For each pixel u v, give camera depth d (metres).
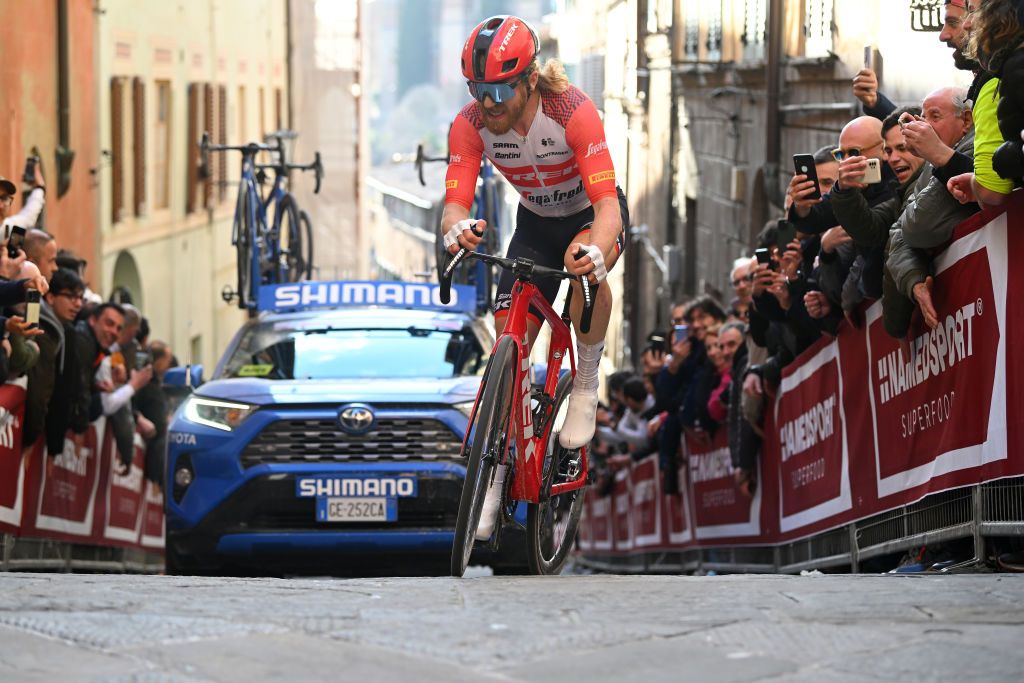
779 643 10.28
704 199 61.78
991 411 16.38
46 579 13.56
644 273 79.19
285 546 22.52
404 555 22.73
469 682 9.24
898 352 19.53
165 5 71.06
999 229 16.02
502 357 15.59
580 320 16.17
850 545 22.23
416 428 22.80
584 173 15.91
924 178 18.86
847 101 39.03
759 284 24.83
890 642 10.24
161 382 38.53
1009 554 16.50
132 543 34.00
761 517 28.23
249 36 93.94
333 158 116.00
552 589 13.13
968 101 18.25
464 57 15.73
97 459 30.00
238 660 9.72
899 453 19.66
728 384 30.89
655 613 11.52
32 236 24.34
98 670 9.43
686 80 63.94
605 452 52.69
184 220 75.62
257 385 23.45
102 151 59.31
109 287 60.69
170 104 72.00
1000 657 9.70
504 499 16.42
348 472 22.53
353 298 27.83
